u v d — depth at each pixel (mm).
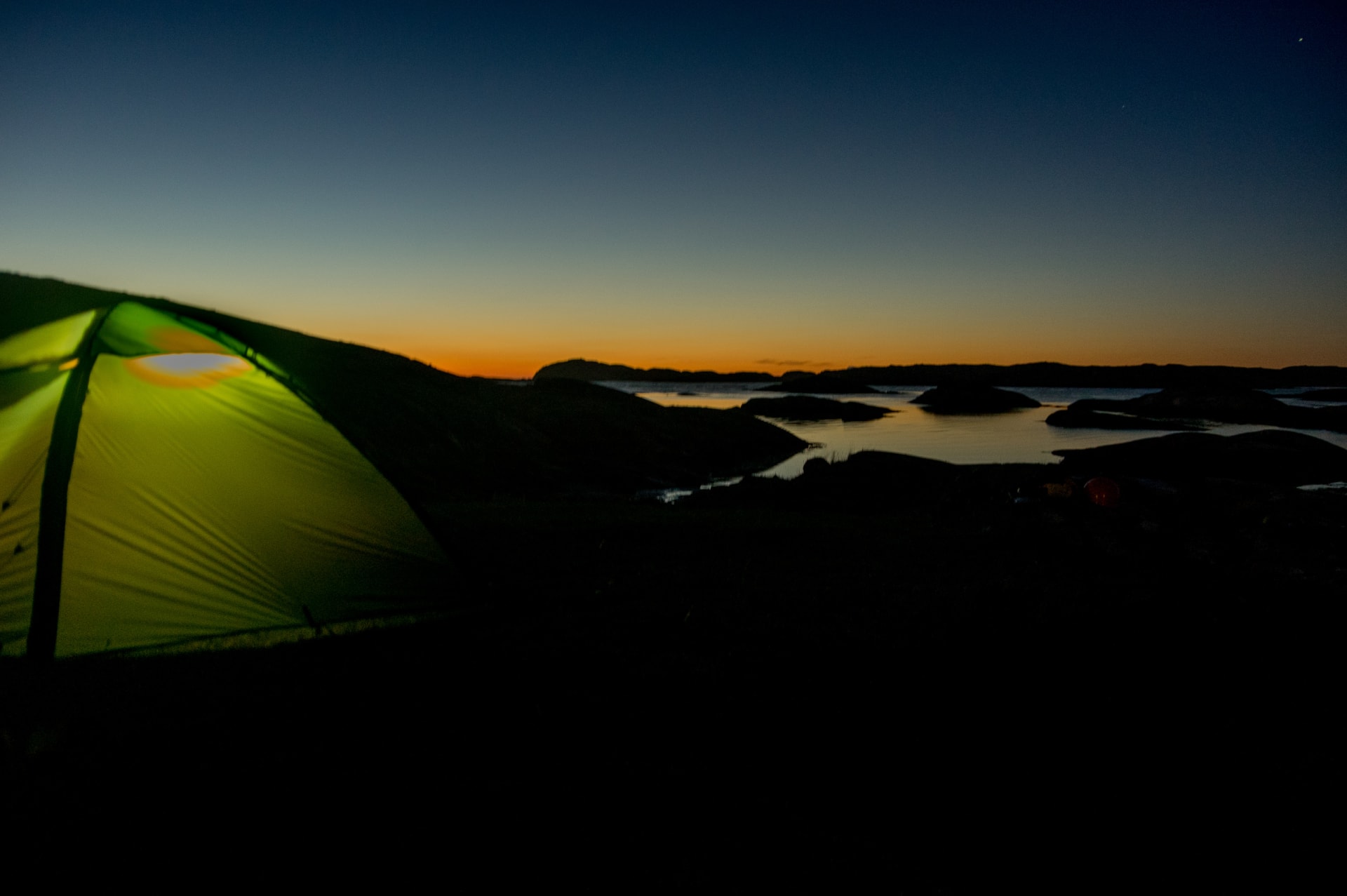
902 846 3922
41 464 5930
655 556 10500
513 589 8336
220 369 6668
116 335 6188
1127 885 3713
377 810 4047
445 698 5422
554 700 5453
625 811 4113
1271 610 7672
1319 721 5426
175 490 6328
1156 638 7047
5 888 3330
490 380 45562
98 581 5910
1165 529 10555
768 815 4125
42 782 4156
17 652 5523
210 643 6207
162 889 3383
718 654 6480
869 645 6766
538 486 26703
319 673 5773
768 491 21250
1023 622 7484
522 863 3652
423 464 24688
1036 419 69812
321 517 6941
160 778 4266
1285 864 3896
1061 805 4355
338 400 26156
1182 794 4508
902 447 43344
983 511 15938
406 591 7164
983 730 5215
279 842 3744
